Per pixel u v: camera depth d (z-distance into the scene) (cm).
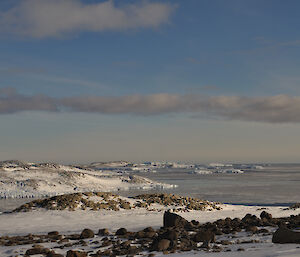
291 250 1029
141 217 3400
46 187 9906
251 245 1234
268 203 6203
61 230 2609
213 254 1093
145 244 1482
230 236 1614
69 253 1261
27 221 3225
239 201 6575
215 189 9781
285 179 14762
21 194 8775
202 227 2019
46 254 1383
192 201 4725
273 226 1884
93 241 1680
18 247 1602
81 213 3644
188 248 1278
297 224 1875
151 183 12381
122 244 1486
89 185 10925
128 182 12144
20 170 11956
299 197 7306
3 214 3734
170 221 2075
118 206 4144
